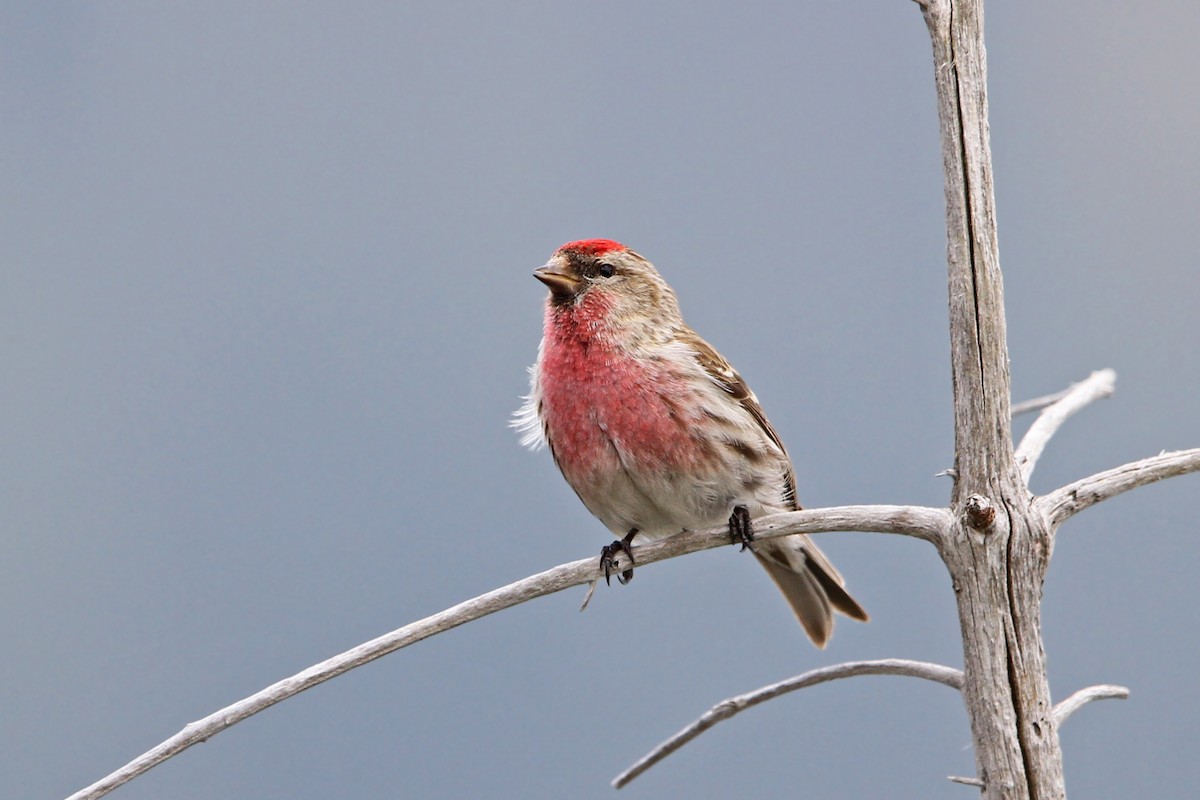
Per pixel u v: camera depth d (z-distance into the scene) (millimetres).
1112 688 6574
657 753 7602
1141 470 6406
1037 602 6156
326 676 6785
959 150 6203
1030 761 6016
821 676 7211
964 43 6203
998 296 6199
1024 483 6352
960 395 6254
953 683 6613
